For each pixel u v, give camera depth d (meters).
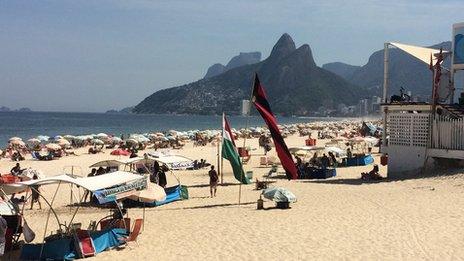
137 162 23.05
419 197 16.98
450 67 25.53
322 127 111.75
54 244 11.91
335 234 12.84
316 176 26.50
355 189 20.56
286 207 16.81
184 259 11.39
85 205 19.75
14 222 13.30
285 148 18.50
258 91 18.50
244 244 12.37
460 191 17.39
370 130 68.69
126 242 12.80
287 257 11.12
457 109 23.39
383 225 13.46
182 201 20.25
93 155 46.28
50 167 36.16
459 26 25.05
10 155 44.69
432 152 22.36
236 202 19.23
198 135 65.81
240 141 65.31
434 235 12.20
